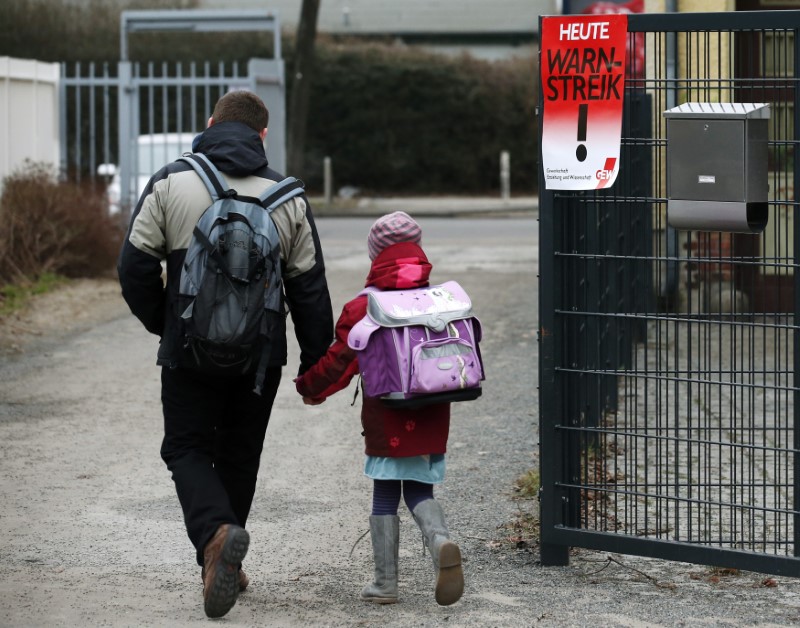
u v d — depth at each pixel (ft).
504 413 76.28
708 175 44.98
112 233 131.13
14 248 122.83
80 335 101.81
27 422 73.15
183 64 307.17
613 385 67.36
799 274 44.93
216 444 44.04
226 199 40.96
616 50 45.44
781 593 45.09
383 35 340.59
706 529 51.49
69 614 42.29
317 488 60.03
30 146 138.51
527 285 132.05
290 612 42.80
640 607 43.32
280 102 157.07
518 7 345.92
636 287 55.47
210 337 39.65
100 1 309.63
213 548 39.19
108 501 57.36
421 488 43.32
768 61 52.06
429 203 287.07
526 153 317.83
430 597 44.42
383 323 41.04
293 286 42.83
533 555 49.70
